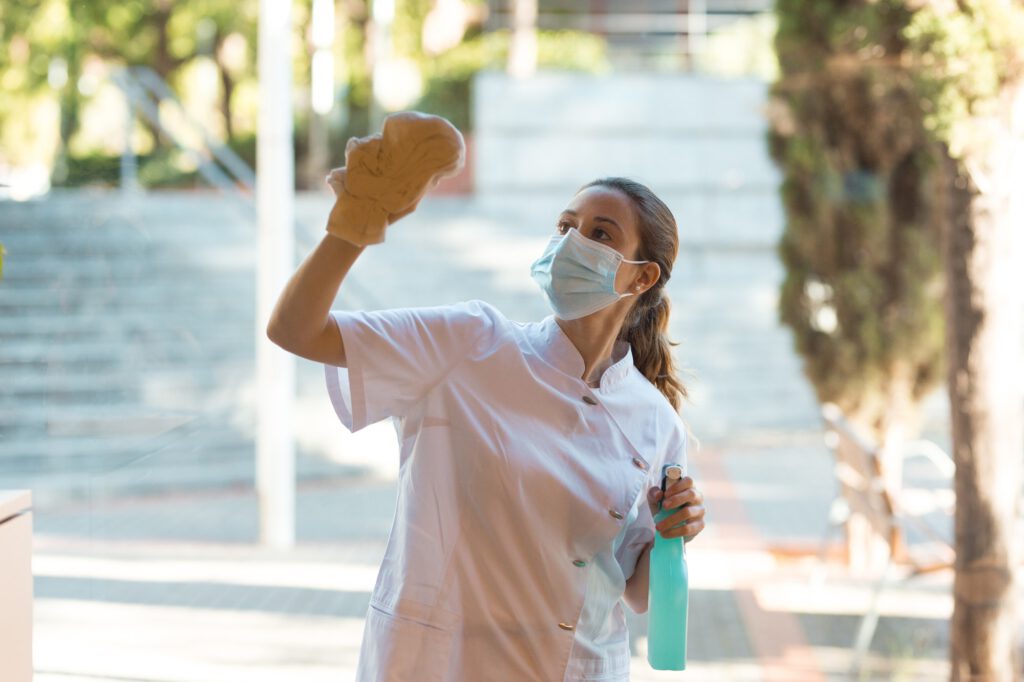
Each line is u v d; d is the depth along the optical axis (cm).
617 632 217
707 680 438
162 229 1077
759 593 530
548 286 207
